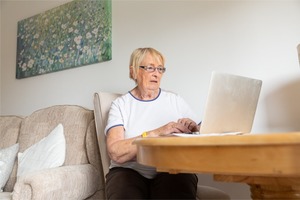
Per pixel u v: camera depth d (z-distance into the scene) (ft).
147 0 6.15
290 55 4.51
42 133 5.64
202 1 5.44
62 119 5.53
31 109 8.09
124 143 3.39
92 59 6.72
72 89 7.20
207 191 3.82
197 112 5.28
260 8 4.84
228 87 2.72
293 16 4.55
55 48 7.55
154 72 4.14
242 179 2.51
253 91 3.13
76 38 7.11
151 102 4.14
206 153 1.77
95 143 4.78
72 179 3.93
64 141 5.06
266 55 4.71
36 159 4.94
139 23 6.21
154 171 3.69
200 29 5.41
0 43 9.27
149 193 3.42
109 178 3.55
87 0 7.02
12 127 6.35
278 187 2.57
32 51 8.14
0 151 5.61
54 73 7.64
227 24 5.12
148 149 2.18
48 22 7.84
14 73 8.68
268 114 4.60
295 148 1.48
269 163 1.53
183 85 5.48
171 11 5.80
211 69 5.20
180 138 1.92
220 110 2.68
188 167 1.84
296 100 4.40
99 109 4.50
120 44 6.43
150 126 3.93
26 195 3.46
